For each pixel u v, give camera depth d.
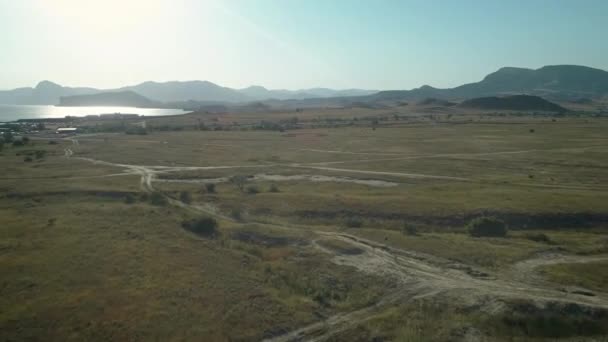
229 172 84.69
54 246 40.69
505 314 28.39
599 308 28.28
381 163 94.25
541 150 110.44
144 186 70.75
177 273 35.09
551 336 26.58
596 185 69.06
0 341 26.03
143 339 26.20
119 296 31.16
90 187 66.75
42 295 31.36
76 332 26.92
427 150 113.81
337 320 28.81
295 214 55.22
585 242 42.50
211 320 28.28
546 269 35.22
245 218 54.28
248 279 34.59
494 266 36.09
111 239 42.81
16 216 51.06
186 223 48.56
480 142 127.81
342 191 68.12
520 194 59.50
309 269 36.72
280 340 26.53
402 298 31.22
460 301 30.16
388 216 53.03
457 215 51.81
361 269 36.22
